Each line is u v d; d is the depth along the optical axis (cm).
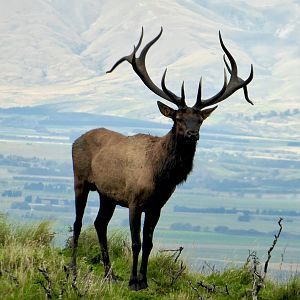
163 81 4291
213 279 4534
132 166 4331
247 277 4522
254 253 4575
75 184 4622
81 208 4591
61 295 3631
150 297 4069
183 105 4266
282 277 4456
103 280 3928
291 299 4169
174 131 4247
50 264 4159
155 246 4809
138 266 4616
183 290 4197
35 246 4578
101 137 4566
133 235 4269
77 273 3978
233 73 4453
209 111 4294
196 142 4284
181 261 4431
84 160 4578
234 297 4188
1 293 3656
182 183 4309
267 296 4209
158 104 4275
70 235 4950
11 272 3916
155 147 4309
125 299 3984
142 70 4369
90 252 4750
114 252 4859
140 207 4294
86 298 3725
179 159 4244
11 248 4291
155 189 4269
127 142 4441
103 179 4456
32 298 3694
